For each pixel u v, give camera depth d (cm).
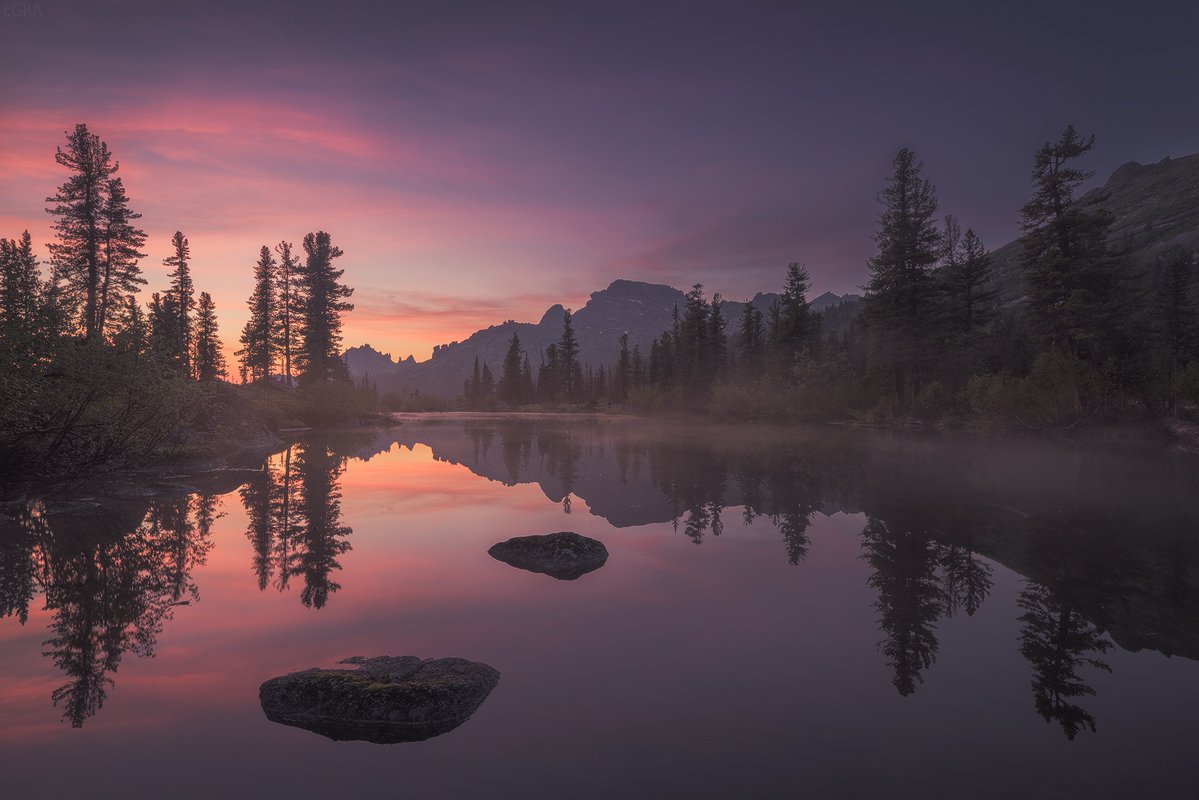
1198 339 4916
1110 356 3338
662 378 8862
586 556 873
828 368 4906
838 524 1125
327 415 5156
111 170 4034
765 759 383
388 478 1827
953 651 558
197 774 368
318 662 535
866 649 564
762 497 1424
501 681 498
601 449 2817
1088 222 3719
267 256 6053
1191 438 2600
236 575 809
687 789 349
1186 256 5153
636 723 430
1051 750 396
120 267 4119
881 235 4644
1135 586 747
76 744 404
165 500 1405
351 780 362
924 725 427
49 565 855
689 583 773
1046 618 642
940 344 4388
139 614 661
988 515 1188
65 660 543
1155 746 400
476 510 1302
